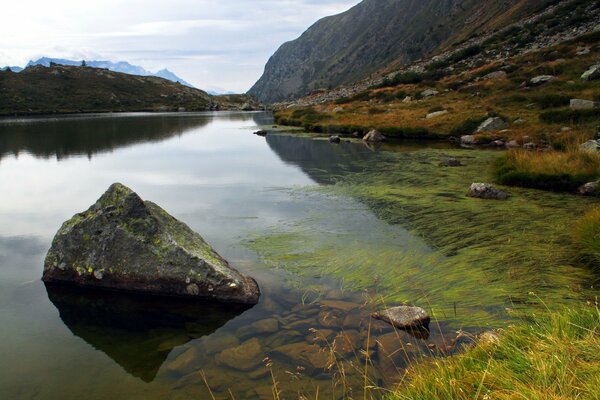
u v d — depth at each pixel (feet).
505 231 44.47
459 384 15.89
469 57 261.85
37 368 23.67
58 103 438.81
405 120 159.53
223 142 150.92
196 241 37.06
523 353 17.04
